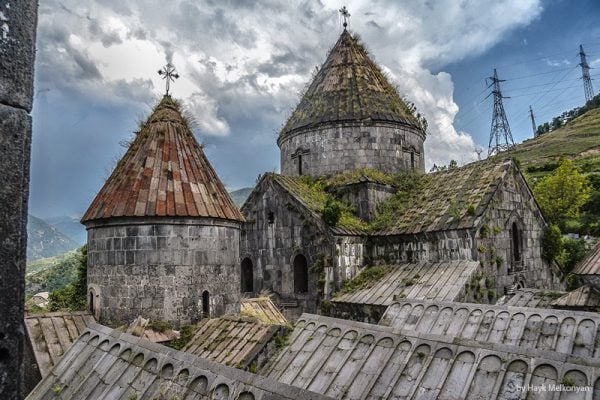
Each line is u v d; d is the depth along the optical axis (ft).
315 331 38.40
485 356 25.90
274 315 61.05
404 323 45.21
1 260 10.84
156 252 50.14
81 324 48.06
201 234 52.65
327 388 30.30
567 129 372.38
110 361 26.25
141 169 54.03
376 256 78.59
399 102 100.73
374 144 92.17
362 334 34.45
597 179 158.10
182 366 22.38
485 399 23.22
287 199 81.61
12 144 11.28
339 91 98.37
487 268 67.87
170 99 64.08
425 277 67.72
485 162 82.84
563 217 141.49
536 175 205.16
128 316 49.52
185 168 56.08
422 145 101.55
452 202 74.74
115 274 50.44
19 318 11.10
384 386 27.68
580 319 36.86
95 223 51.88
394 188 89.35
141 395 21.89
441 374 26.27
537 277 81.66
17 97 11.46
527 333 37.99
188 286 51.11
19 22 11.68
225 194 58.59
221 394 19.19
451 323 42.65
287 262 80.59
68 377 27.09
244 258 87.56
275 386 18.12
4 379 10.66
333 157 92.68
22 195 11.44
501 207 74.28
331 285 73.05
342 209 83.05
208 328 49.26
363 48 111.14
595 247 66.44
